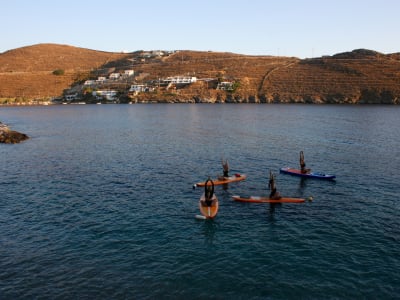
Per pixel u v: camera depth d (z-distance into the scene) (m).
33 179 50.41
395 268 26.05
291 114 146.62
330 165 57.69
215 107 193.75
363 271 25.70
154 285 24.20
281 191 44.84
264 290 23.55
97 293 23.36
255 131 97.12
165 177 51.22
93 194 43.59
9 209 38.50
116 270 26.08
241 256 28.03
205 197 36.62
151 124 118.19
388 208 38.09
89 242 30.59
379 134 88.25
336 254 28.20
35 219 35.69
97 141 83.75
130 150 71.81
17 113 173.38
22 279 24.97
